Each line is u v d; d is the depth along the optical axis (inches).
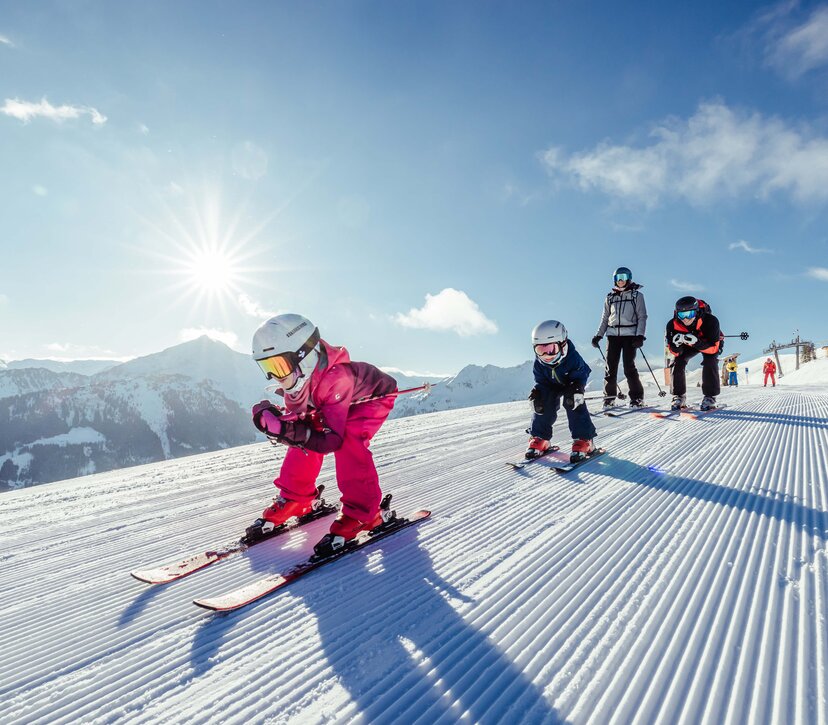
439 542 105.5
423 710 55.2
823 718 50.8
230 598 83.1
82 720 57.5
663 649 63.8
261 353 99.8
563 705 54.8
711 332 281.7
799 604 72.2
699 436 208.7
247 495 167.5
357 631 72.3
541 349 169.6
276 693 59.7
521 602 77.9
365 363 115.2
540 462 176.6
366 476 107.7
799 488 129.0
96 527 140.0
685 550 93.2
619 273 313.7
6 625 82.0
